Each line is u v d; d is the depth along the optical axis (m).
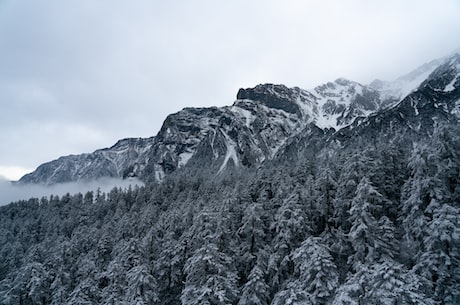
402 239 39.06
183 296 36.94
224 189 80.19
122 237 72.12
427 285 26.86
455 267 28.45
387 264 25.97
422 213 33.53
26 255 74.06
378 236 35.03
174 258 49.12
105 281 55.12
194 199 90.38
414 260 34.56
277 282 41.25
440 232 28.77
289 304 28.94
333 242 43.41
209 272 38.25
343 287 27.48
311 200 50.03
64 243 65.38
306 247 35.50
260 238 46.91
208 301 35.19
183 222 62.69
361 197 37.03
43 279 51.62
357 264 35.31
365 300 25.66
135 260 50.12
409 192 39.44
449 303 27.36
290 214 45.16
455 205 33.16
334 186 49.09
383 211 45.00
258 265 42.00
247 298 36.66
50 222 114.44
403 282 24.62
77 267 61.69
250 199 62.97
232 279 38.19
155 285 42.06
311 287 32.78
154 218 78.44
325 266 33.44
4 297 49.41
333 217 47.06
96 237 76.62
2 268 71.50
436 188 32.69
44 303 51.28
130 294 40.78
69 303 44.03
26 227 114.38
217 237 43.72
